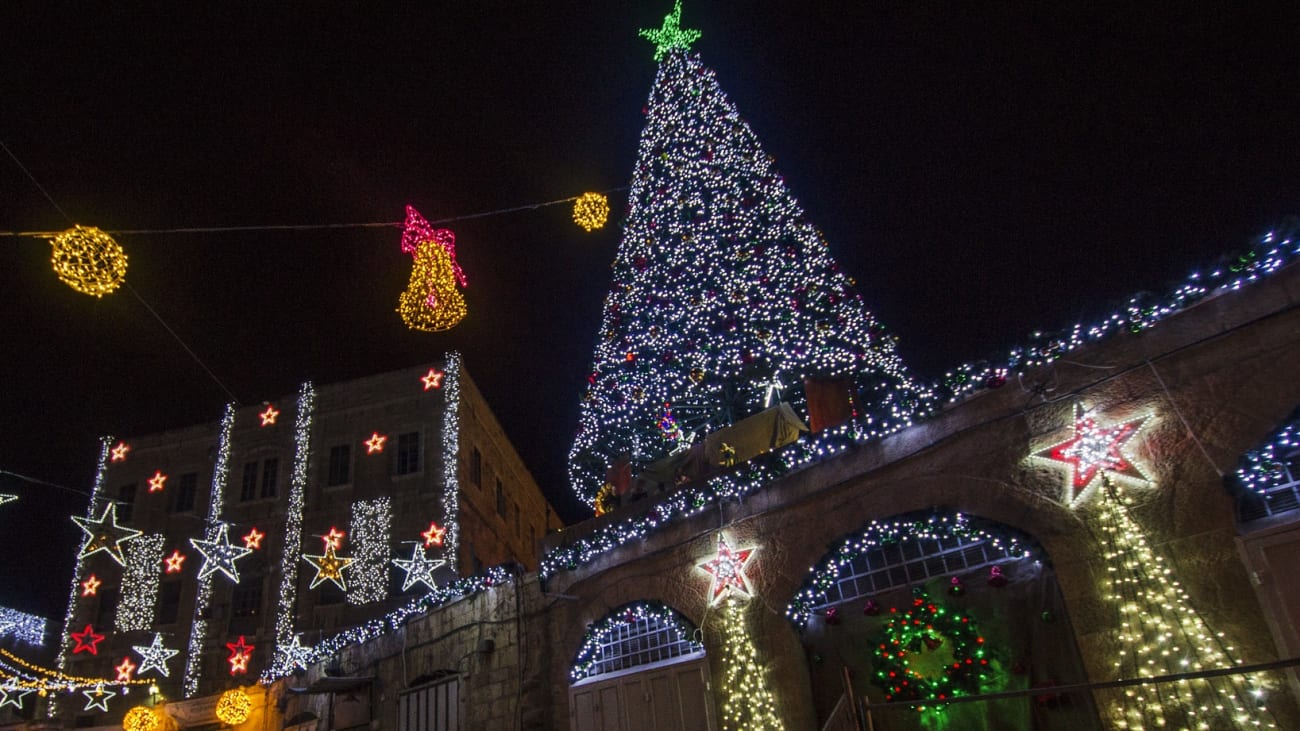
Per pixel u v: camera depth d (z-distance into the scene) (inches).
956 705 323.3
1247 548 259.3
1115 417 295.0
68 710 940.6
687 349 546.9
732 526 415.8
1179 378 283.0
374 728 627.2
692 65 639.1
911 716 334.6
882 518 354.6
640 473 532.7
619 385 599.2
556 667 489.7
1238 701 248.5
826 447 385.7
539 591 517.0
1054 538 300.4
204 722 830.5
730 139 594.6
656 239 592.4
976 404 337.4
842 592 376.2
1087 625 285.9
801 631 378.0
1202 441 273.4
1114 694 273.6
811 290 514.6
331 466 1017.5
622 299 619.2
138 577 1005.8
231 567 874.1
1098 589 285.6
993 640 322.3
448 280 375.2
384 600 915.4
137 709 800.3
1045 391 315.6
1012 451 320.2
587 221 423.5
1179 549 270.5
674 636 443.8
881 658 346.9
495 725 510.0
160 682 934.4
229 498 1031.6
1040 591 311.9
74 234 278.2
